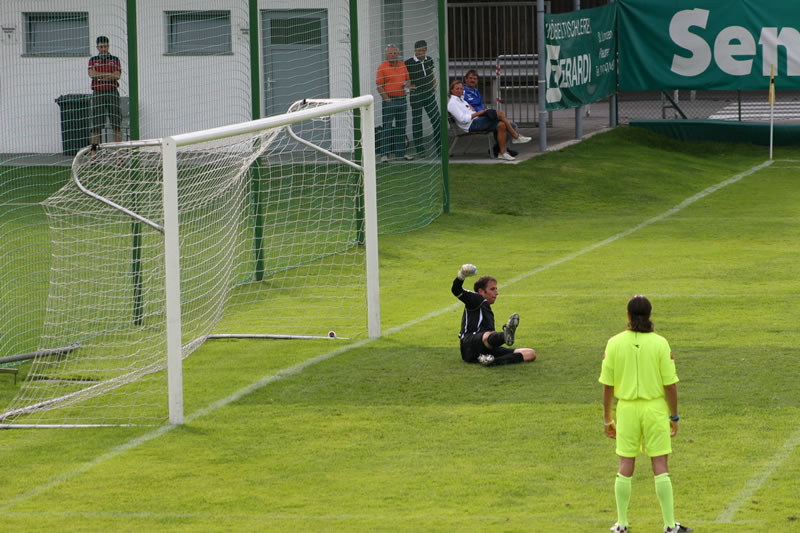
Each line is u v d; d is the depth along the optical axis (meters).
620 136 102.69
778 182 86.62
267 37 77.19
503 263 59.69
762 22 99.88
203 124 74.75
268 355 43.03
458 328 46.03
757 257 59.28
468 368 39.72
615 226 70.75
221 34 74.12
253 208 56.00
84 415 36.31
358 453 31.11
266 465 30.38
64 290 48.41
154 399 37.75
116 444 32.91
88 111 62.94
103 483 29.34
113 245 51.28
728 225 70.06
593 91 100.38
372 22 83.81
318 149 46.09
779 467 28.55
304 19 78.62
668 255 60.53
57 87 63.66
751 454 29.62
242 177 52.25
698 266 57.09
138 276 47.81
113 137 52.81
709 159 98.12
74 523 26.33
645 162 92.75
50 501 28.06
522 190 80.94
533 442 31.41
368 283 45.09
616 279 54.38
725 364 38.47
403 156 82.31
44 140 65.56
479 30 113.31
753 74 101.12
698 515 25.48
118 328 45.94
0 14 61.78
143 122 74.44
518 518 25.67
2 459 31.97
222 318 48.88
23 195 68.00
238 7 72.06
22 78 63.28
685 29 102.44
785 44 99.69
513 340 39.34
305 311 50.41
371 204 45.09
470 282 55.19
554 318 46.53
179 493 28.33
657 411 24.42
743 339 41.81
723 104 121.00
